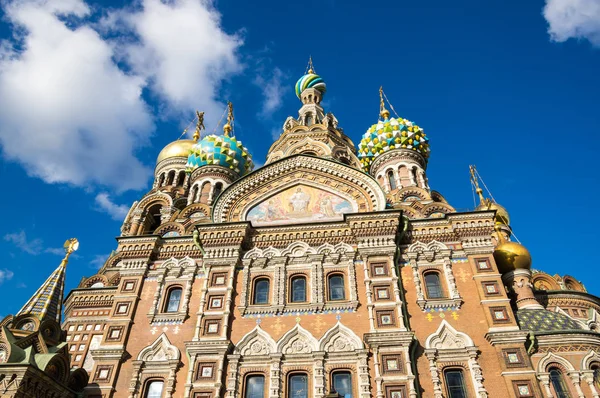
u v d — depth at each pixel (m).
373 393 20.81
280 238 26.98
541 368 21.20
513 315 22.77
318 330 23.14
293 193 29.61
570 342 21.78
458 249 25.78
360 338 22.55
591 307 30.44
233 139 44.88
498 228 31.81
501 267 28.52
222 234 26.91
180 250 27.55
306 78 52.75
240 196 29.67
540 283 34.44
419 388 20.94
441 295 24.28
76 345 29.61
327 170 29.97
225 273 25.81
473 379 20.94
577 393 20.59
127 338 24.23
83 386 22.84
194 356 22.62
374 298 23.78
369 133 45.34
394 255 25.22
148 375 22.86
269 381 21.80
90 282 38.16
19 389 19.14
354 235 26.19
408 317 23.38
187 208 35.69
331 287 25.03
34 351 21.05
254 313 24.23
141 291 26.16
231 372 22.12
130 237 27.69
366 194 28.73
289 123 47.53
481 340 22.23
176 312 24.94
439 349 21.94
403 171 41.12
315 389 21.06
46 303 25.58
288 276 25.59
